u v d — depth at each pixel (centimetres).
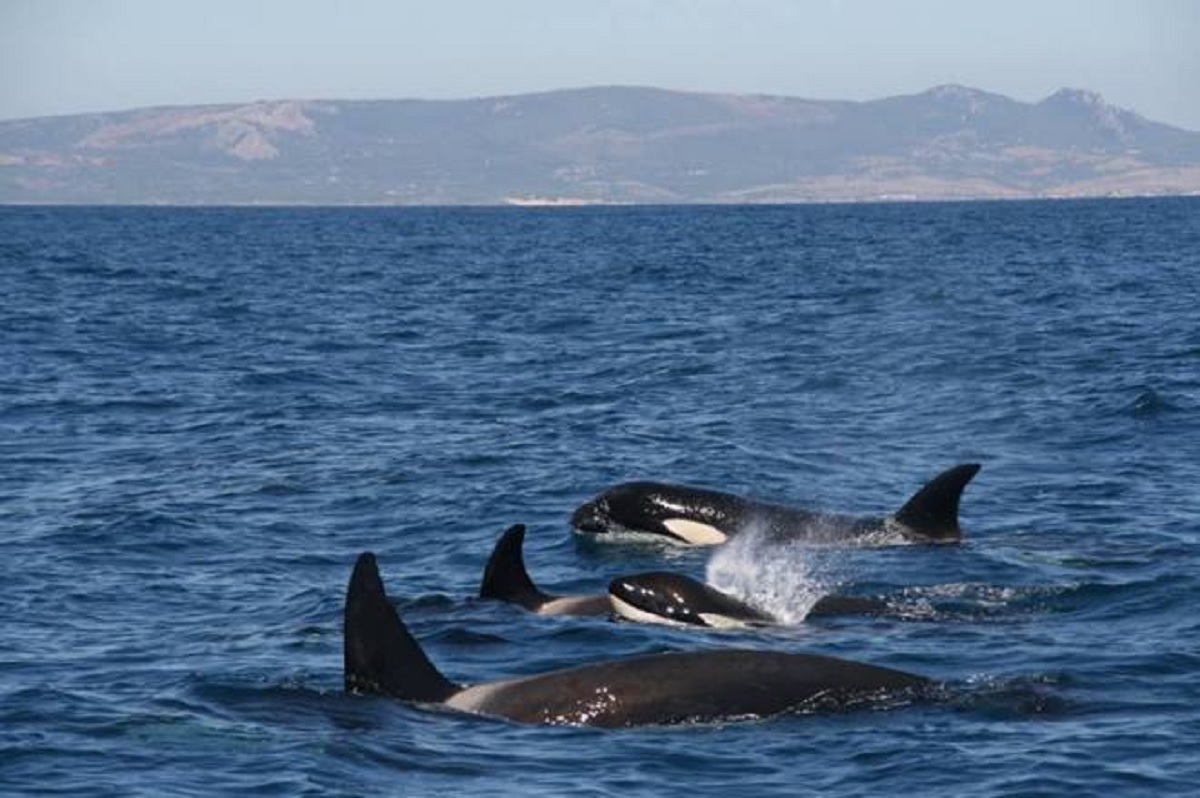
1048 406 12975
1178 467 10469
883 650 6181
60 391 14875
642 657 5403
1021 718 5172
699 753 4859
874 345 18062
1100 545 8194
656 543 8731
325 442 11850
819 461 11019
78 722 5259
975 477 10319
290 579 7806
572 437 11981
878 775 4678
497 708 5241
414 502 9675
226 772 4756
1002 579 7569
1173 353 16325
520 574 7200
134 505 9450
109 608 7169
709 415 13100
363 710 5288
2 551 8375
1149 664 5878
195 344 19375
